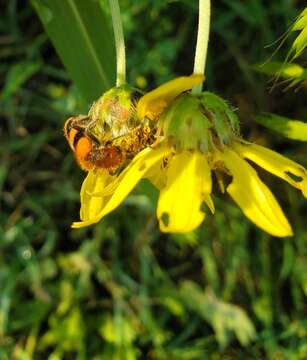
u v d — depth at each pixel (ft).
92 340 0.99
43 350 1.00
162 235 1.02
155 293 1.00
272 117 0.46
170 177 0.40
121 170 0.45
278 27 0.98
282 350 0.96
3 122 1.06
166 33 0.98
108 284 1.00
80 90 0.56
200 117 0.42
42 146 1.04
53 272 1.01
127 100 0.43
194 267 1.02
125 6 0.93
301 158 0.99
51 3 0.54
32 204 1.02
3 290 0.98
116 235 1.02
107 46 0.55
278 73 0.45
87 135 0.43
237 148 0.42
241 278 1.00
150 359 0.99
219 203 0.98
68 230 1.04
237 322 0.97
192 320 1.00
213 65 1.02
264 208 0.39
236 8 0.97
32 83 1.04
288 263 0.97
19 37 1.04
